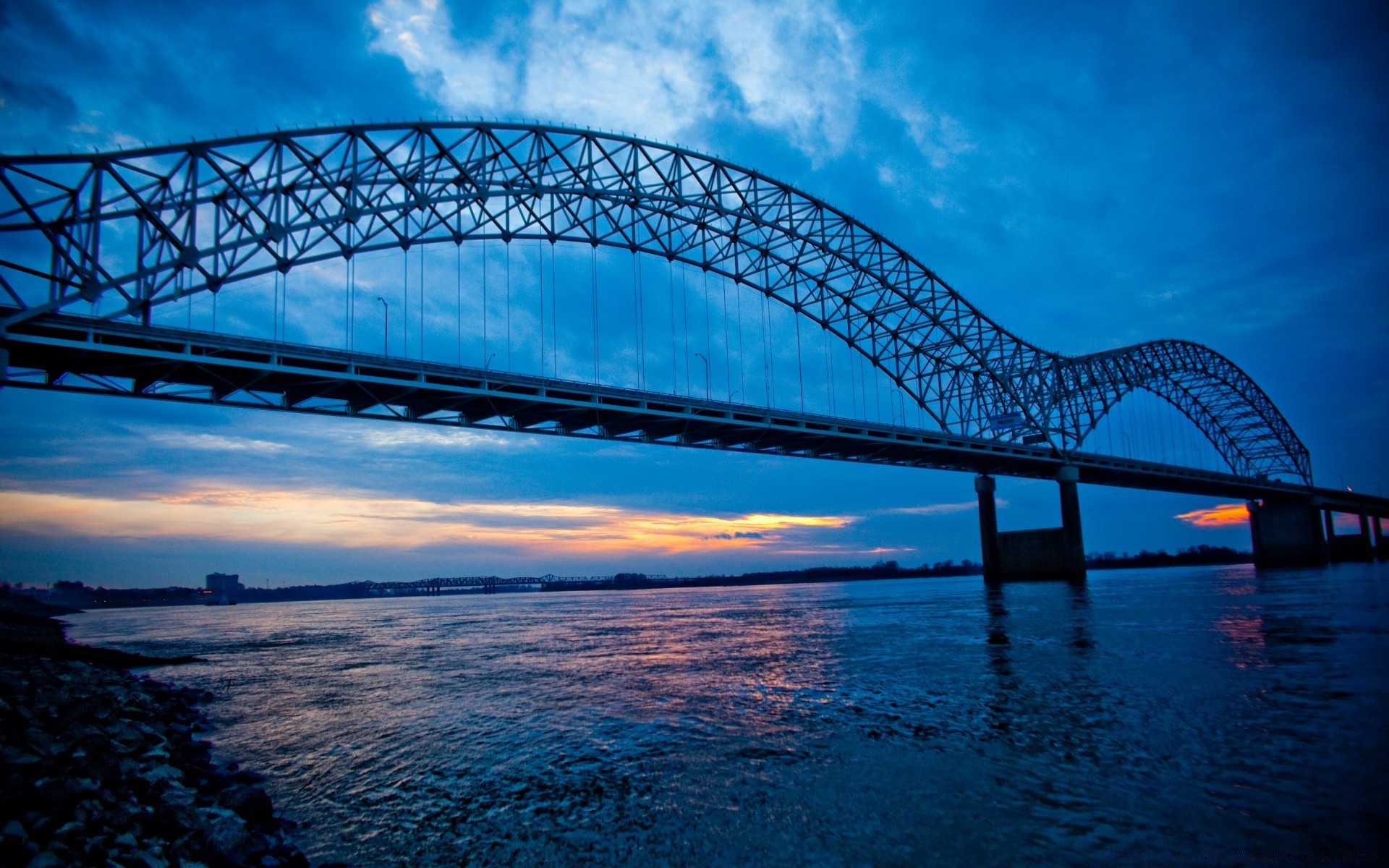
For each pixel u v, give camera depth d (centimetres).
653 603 11106
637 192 5794
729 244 6719
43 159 3428
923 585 15762
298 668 3300
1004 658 2594
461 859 995
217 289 3941
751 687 2292
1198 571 14075
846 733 1606
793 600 9731
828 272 7425
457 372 4681
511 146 5128
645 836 1053
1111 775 1215
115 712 1738
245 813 1104
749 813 1127
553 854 1002
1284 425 13312
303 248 4212
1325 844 920
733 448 6975
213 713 2162
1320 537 12781
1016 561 9462
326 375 4153
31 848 815
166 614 13562
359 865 984
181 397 4072
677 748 1552
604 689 2392
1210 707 1639
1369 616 3400
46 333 3422
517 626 6091
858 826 1051
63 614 13012
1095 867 886
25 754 1159
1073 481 9138
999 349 8862
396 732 1830
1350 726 1434
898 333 8162
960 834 1002
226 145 3950
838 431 7006
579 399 5334
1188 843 942
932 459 8612
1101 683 2005
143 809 1020
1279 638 2742
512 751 1592
